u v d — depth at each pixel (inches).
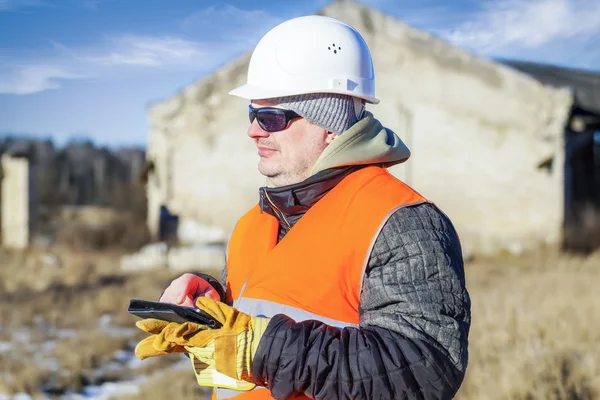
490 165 645.3
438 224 66.2
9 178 735.7
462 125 656.4
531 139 631.2
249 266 75.2
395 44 681.0
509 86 639.8
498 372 217.8
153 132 778.2
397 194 67.6
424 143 670.5
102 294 448.8
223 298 77.2
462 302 63.3
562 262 507.2
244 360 62.6
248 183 742.5
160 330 67.9
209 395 234.5
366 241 65.3
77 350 312.2
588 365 216.7
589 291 356.8
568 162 664.4
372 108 686.5
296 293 66.7
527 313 298.8
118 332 362.3
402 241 64.2
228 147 751.7
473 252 627.8
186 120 767.1
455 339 61.4
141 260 641.6
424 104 670.5
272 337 61.9
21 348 325.4
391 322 62.1
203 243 741.9
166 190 771.4
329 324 65.2
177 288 73.6
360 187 68.5
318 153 71.9
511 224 636.1
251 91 71.6
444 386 60.2
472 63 655.1
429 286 62.6
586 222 621.3
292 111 71.1
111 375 287.1
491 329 280.1
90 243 770.2
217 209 753.0
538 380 202.5
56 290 478.9
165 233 785.6
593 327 263.1
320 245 67.1
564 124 622.5
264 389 68.1
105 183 1537.9
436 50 666.2
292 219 72.1
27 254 653.9
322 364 60.1
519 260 565.0
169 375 260.7
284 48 71.6
